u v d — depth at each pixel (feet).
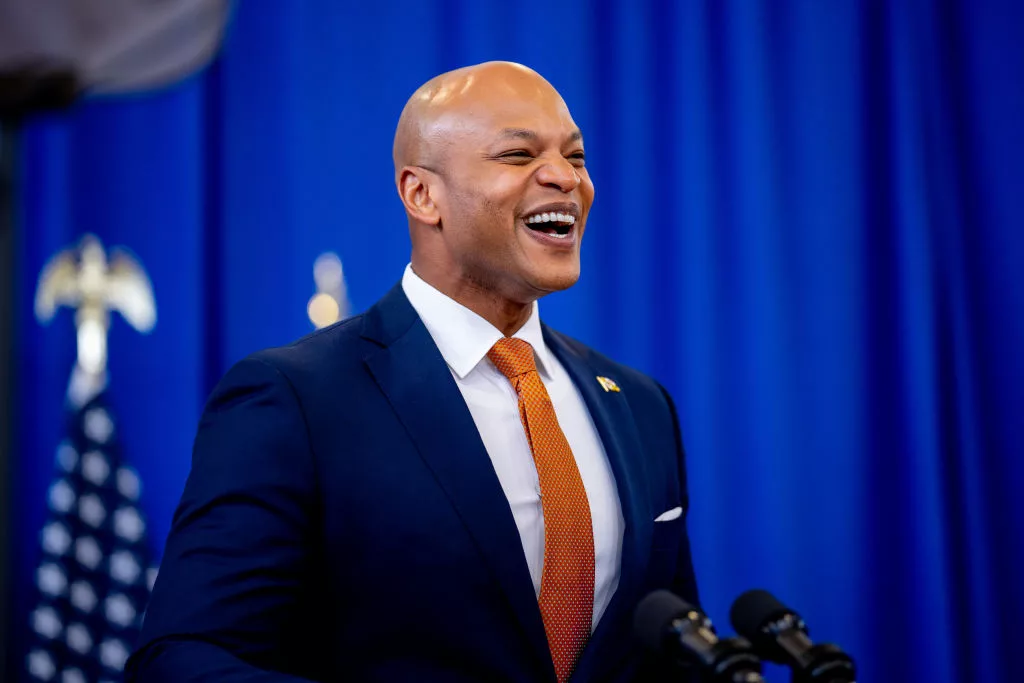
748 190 16.53
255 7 15.96
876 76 17.13
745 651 4.23
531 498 6.35
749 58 16.71
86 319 15.05
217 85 15.72
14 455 8.64
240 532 5.58
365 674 5.75
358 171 15.93
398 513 5.84
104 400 14.94
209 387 15.40
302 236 15.71
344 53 16.08
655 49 16.87
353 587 5.80
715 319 16.42
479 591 5.80
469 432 6.15
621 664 6.23
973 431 16.60
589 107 16.46
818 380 16.57
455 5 16.37
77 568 14.57
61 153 15.11
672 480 7.19
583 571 6.21
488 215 6.40
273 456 5.80
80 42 8.50
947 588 16.06
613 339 16.34
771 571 16.06
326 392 6.12
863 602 16.30
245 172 15.70
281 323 15.57
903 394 16.46
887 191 16.92
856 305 16.66
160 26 9.32
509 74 6.74
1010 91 16.98
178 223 15.25
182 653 5.12
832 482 16.46
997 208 16.93
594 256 16.37
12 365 8.49
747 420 16.33
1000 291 16.88
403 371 6.34
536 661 5.81
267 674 4.90
